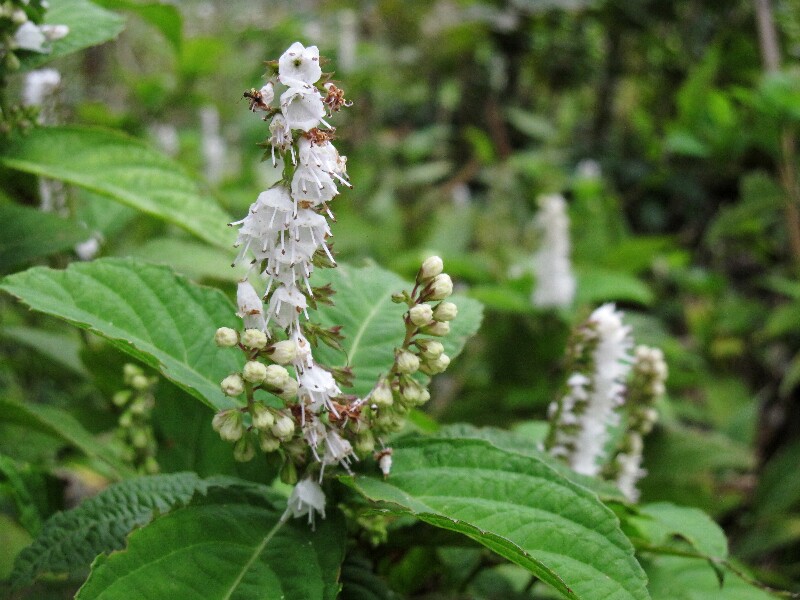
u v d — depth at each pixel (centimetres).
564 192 76
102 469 28
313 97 13
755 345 51
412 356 15
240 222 14
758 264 62
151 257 28
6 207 24
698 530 20
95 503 17
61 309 15
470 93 89
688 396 54
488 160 74
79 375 29
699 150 50
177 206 23
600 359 21
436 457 16
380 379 16
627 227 71
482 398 42
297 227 14
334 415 15
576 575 14
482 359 45
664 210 73
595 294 45
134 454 23
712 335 52
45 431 22
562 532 15
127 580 14
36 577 16
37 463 24
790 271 53
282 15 86
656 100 76
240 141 78
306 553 15
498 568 25
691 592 21
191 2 91
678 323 60
